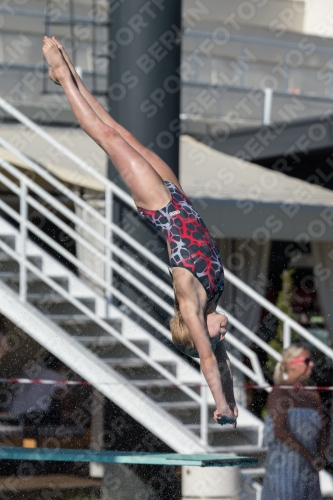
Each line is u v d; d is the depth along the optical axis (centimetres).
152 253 2450
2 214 2905
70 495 2144
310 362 1742
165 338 2419
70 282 2216
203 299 1168
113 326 2202
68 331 2152
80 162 2267
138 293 2447
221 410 1130
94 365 2005
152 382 2106
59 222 2223
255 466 1997
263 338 2988
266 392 2714
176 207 1196
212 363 1141
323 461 1680
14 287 2211
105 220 2230
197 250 1171
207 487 1850
